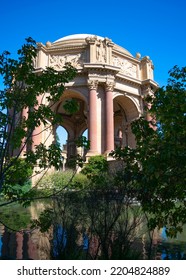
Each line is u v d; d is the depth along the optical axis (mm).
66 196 9008
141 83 52938
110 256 8109
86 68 45531
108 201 8297
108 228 8102
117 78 49344
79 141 10039
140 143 7812
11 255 10305
